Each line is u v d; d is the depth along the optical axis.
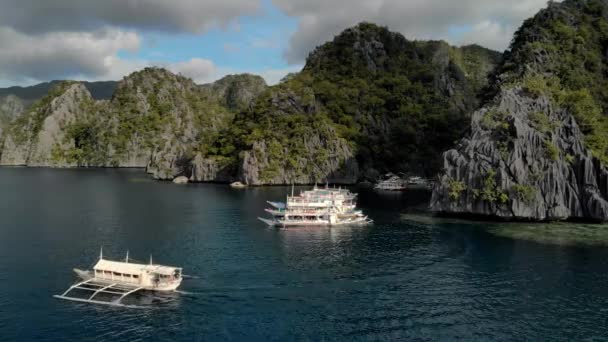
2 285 82.62
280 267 94.50
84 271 87.19
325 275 89.69
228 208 167.25
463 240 117.75
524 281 86.31
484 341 63.78
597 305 75.19
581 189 141.00
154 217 147.25
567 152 146.25
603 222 139.62
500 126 149.38
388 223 141.50
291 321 69.62
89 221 139.50
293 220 137.50
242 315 71.56
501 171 141.50
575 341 63.84
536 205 138.88
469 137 157.50
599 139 151.38
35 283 83.75
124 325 67.81
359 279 87.50
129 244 111.25
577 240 116.81
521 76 191.00
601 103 181.00
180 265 95.19
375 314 72.06
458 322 69.31
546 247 110.00
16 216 147.88
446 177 153.50
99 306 74.19
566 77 186.12
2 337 63.91
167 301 76.50
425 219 148.25
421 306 75.12
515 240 117.31
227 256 102.06
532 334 65.75
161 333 65.56
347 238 120.69
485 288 82.75
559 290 81.69
